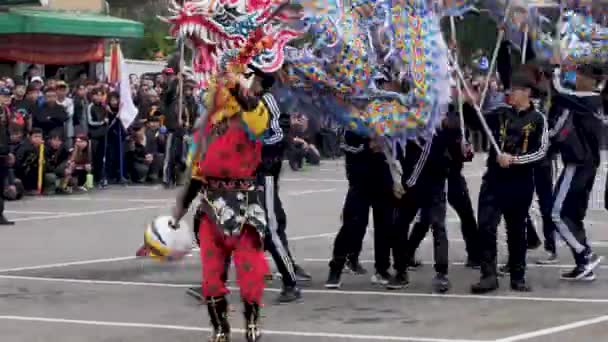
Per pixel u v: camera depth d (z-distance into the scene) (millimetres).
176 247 9789
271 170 12055
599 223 19062
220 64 9789
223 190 9648
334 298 12414
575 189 13344
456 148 12938
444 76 12445
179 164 26219
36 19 28391
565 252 15711
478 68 15320
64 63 30547
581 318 11164
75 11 31375
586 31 14266
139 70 33500
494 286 12625
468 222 14188
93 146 26062
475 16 15234
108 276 13945
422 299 12312
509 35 14141
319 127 12562
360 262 15031
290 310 11742
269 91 12055
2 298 12461
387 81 12430
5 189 23359
